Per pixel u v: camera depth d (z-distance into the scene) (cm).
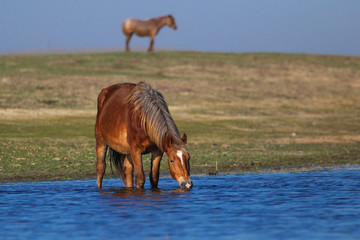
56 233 2569
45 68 16150
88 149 6781
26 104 11044
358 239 2438
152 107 3725
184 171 3578
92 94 12938
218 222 2806
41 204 3378
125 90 4059
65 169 5488
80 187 4303
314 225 2736
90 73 15988
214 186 4250
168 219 2883
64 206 3294
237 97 14475
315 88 16812
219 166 5953
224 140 8412
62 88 13162
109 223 2786
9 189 4156
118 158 4278
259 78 17688
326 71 19675
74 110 10950
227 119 11288
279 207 3253
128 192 3919
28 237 2494
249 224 2761
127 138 3869
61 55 19350
